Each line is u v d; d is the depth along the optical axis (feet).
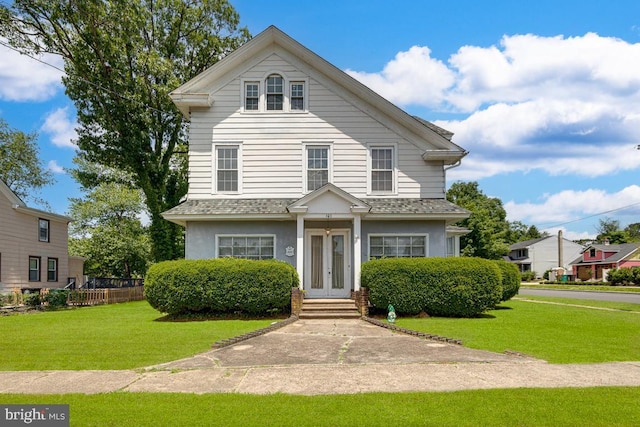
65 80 79.41
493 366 27.04
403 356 29.76
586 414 18.83
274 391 22.30
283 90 60.44
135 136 81.20
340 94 60.54
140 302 84.33
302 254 53.57
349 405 19.97
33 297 66.33
